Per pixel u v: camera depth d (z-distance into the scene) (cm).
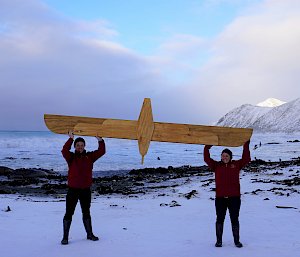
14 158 4062
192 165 3600
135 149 6269
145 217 873
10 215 870
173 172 2681
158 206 1065
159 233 680
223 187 571
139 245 579
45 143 7450
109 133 547
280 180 1595
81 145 587
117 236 648
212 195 1283
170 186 1728
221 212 574
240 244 562
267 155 4981
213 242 601
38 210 964
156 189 1639
